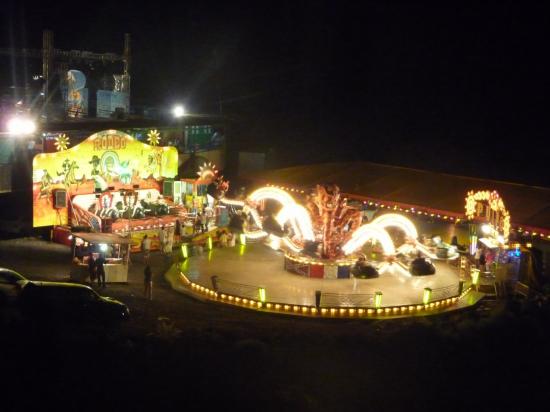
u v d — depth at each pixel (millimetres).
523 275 37500
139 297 33219
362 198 47406
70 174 42438
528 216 41250
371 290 35094
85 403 21172
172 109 61281
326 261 36719
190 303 33062
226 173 58250
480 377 25625
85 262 35719
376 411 22734
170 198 46750
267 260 39750
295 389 23500
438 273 38562
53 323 26234
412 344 28141
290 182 51062
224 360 24969
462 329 29562
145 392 22125
